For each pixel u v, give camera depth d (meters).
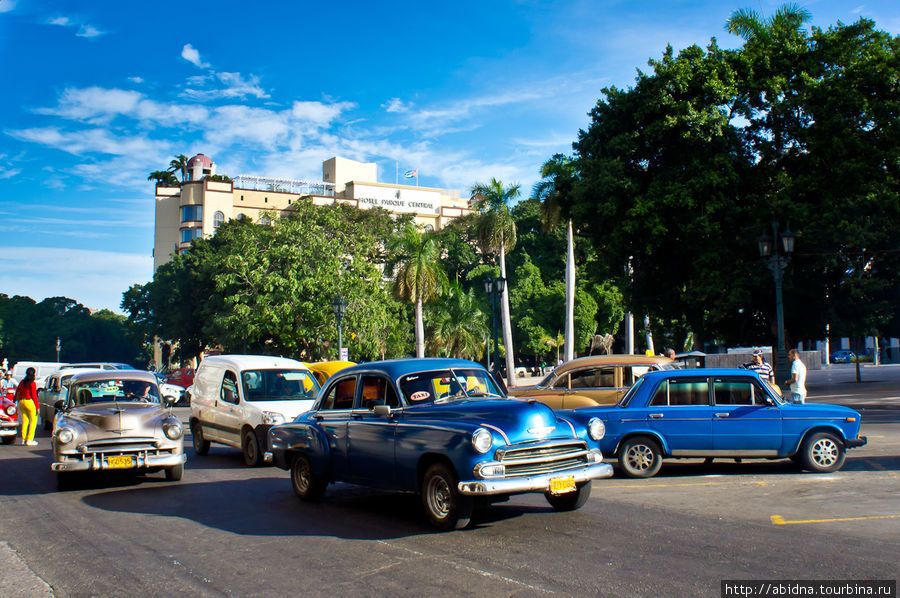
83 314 104.19
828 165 25.45
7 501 10.37
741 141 26.83
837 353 69.00
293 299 41.44
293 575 6.14
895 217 23.92
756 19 28.19
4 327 91.62
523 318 59.25
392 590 5.60
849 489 9.23
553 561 6.25
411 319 57.28
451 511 7.51
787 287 24.91
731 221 25.28
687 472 11.38
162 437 11.41
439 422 7.86
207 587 5.89
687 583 5.49
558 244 63.84
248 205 84.31
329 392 9.96
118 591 5.87
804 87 25.84
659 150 27.12
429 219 92.00
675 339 31.02
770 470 11.16
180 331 62.12
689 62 26.27
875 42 26.22
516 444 7.42
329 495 10.38
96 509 9.60
